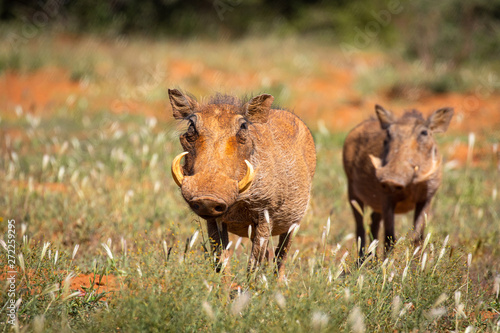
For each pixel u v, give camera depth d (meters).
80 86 50.72
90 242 18.20
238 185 12.22
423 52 64.50
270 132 14.44
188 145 12.83
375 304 12.35
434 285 12.72
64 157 27.83
